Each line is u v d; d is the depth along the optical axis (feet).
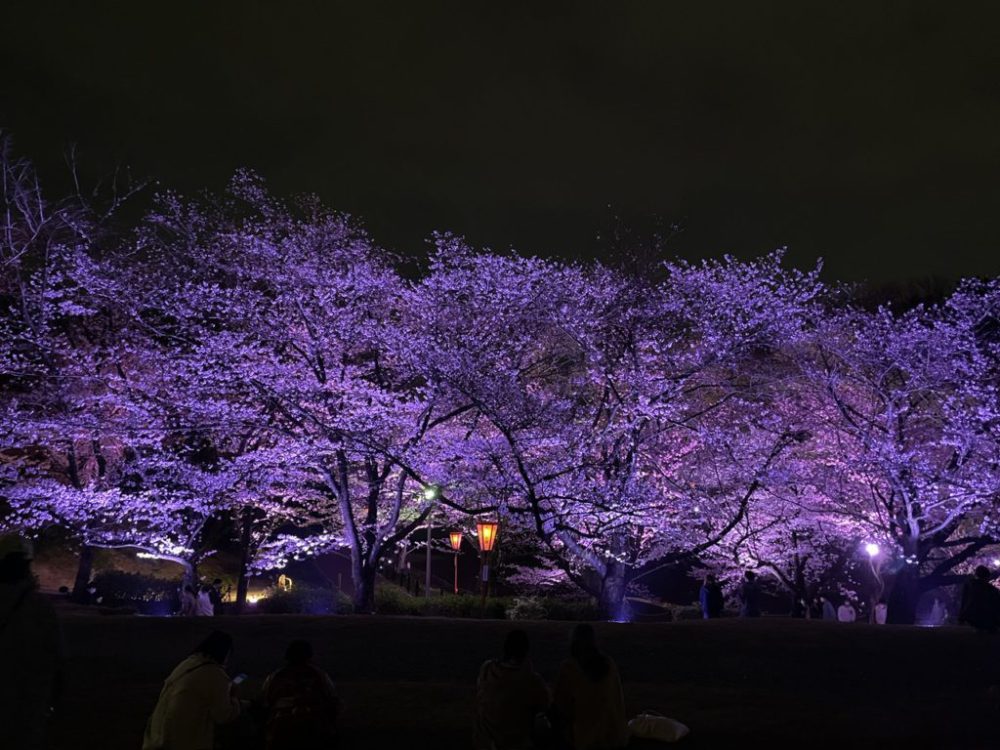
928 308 86.84
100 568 106.83
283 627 42.75
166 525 76.74
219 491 76.02
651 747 27.17
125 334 78.18
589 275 78.02
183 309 71.41
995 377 72.74
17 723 14.79
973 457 69.72
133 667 35.76
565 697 22.75
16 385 91.91
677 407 71.15
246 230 76.02
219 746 24.75
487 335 74.49
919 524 73.20
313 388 70.08
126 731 28.12
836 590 105.70
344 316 72.59
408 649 38.99
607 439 69.97
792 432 72.74
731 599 102.27
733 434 75.31
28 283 78.07
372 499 73.56
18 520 85.40
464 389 64.75
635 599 106.22
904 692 34.40
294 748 21.89
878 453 68.33
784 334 74.49
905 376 75.72
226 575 114.32
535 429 67.82
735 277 74.90
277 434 71.31
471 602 83.15
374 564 71.77
